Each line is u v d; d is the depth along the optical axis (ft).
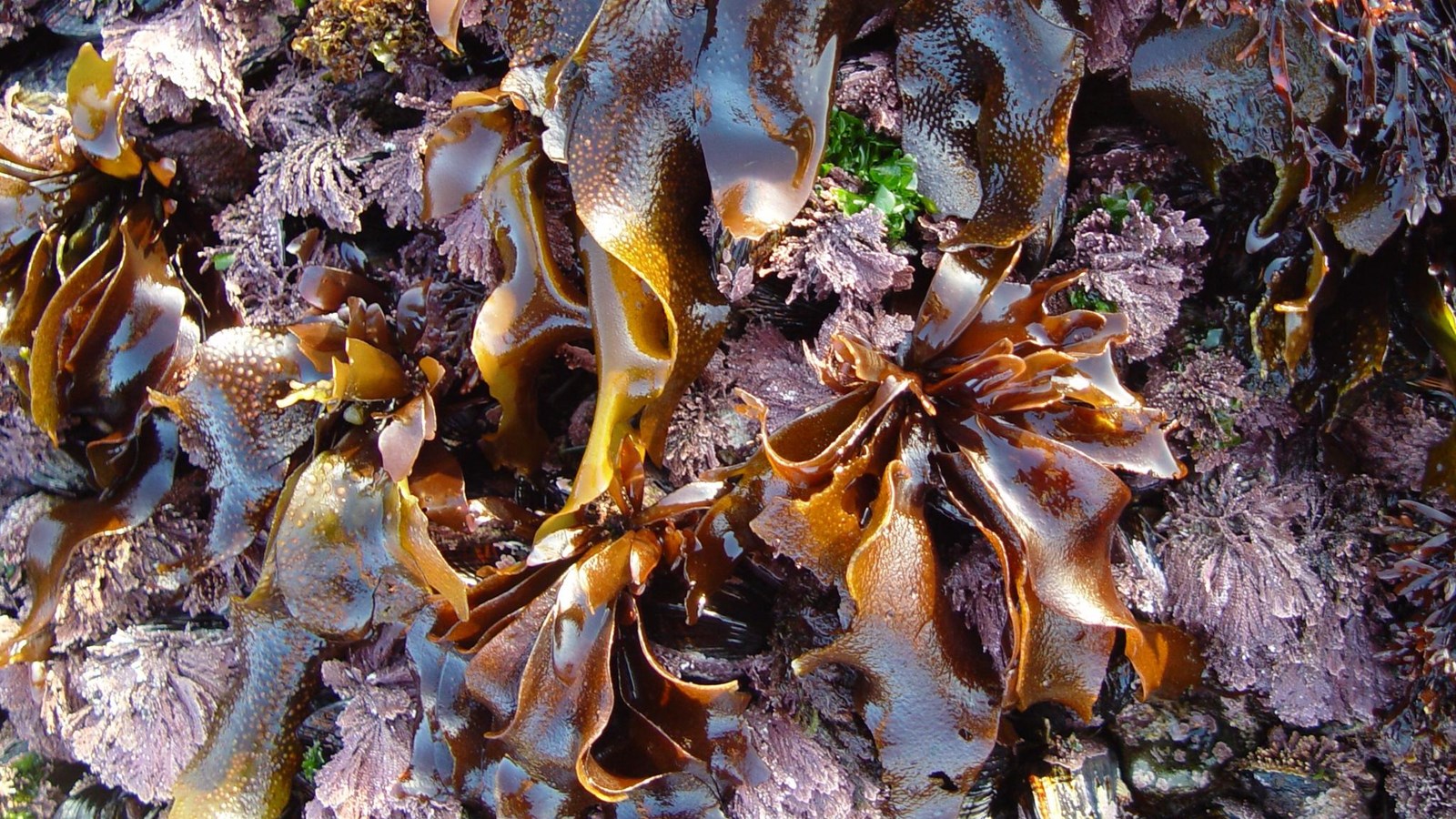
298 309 1.41
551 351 1.27
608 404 1.16
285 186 1.36
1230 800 1.44
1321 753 1.40
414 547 1.24
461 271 1.29
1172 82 1.20
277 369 1.30
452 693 1.30
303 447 1.33
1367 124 1.17
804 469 1.11
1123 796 1.44
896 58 1.13
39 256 1.39
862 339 1.19
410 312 1.31
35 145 1.45
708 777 1.26
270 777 1.40
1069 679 1.21
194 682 1.55
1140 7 1.15
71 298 1.38
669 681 1.24
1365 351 1.24
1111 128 1.29
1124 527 1.33
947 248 1.13
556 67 1.10
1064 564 1.13
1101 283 1.25
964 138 1.13
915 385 1.15
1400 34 1.14
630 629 1.26
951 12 1.10
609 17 1.08
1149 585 1.31
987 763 1.43
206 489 1.52
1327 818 1.40
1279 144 1.18
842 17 1.10
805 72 1.08
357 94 1.41
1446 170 1.16
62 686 1.66
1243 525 1.32
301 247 1.38
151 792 1.58
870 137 1.26
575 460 1.40
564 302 1.23
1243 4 1.13
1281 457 1.34
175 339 1.40
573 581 1.21
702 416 1.31
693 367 1.18
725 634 1.36
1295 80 1.16
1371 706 1.35
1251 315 1.27
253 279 1.41
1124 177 1.29
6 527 1.60
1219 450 1.33
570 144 1.10
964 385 1.15
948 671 1.19
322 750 1.58
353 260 1.40
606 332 1.17
